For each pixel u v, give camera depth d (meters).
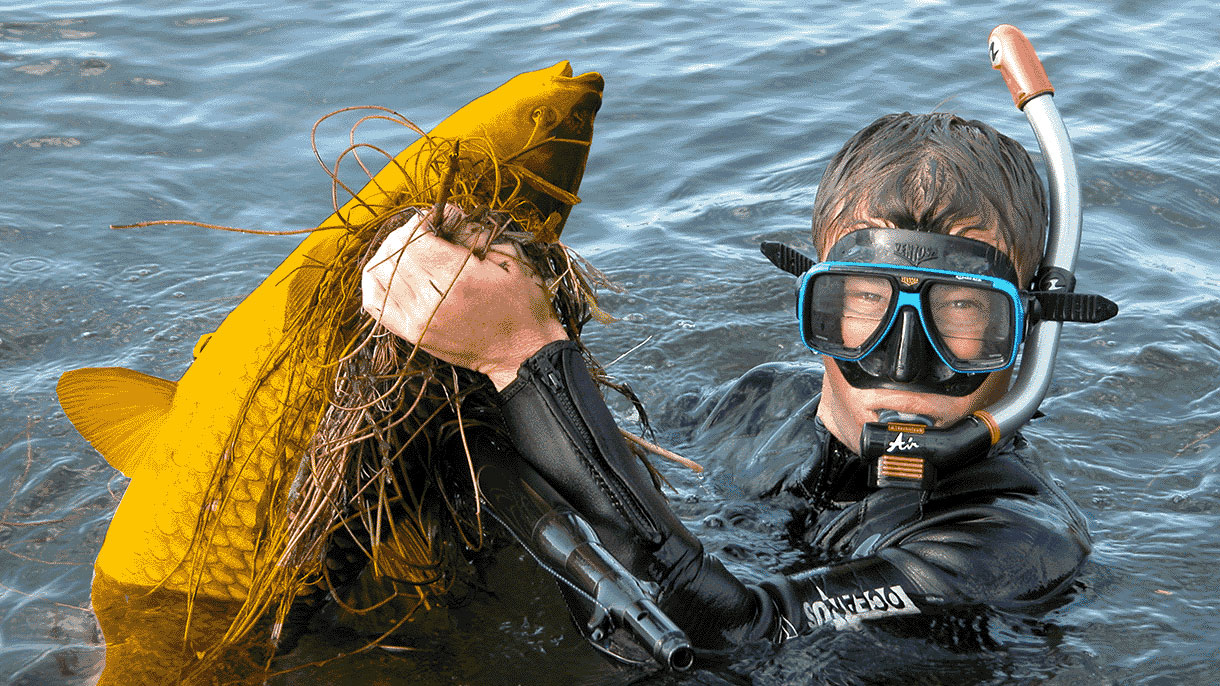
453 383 1.66
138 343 3.09
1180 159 4.24
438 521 1.78
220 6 5.93
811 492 2.12
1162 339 3.03
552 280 1.63
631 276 3.55
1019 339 1.77
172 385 1.91
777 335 3.18
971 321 1.78
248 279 3.50
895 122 1.97
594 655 1.72
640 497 1.54
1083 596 1.85
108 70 5.07
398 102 4.87
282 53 5.33
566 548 1.50
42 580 2.06
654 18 5.86
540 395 1.53
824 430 2.13
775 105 4.88
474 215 1.53
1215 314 3.20
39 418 2.70
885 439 1.79
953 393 1.82
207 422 1.72
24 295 3.33
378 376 1.58
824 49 5.46
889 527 1.94
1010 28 2.03
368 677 1.69
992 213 1.79
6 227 3.73
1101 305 1.80
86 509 2.32
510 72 5.18
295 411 1.65
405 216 1.61
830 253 1.87
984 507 1.88
